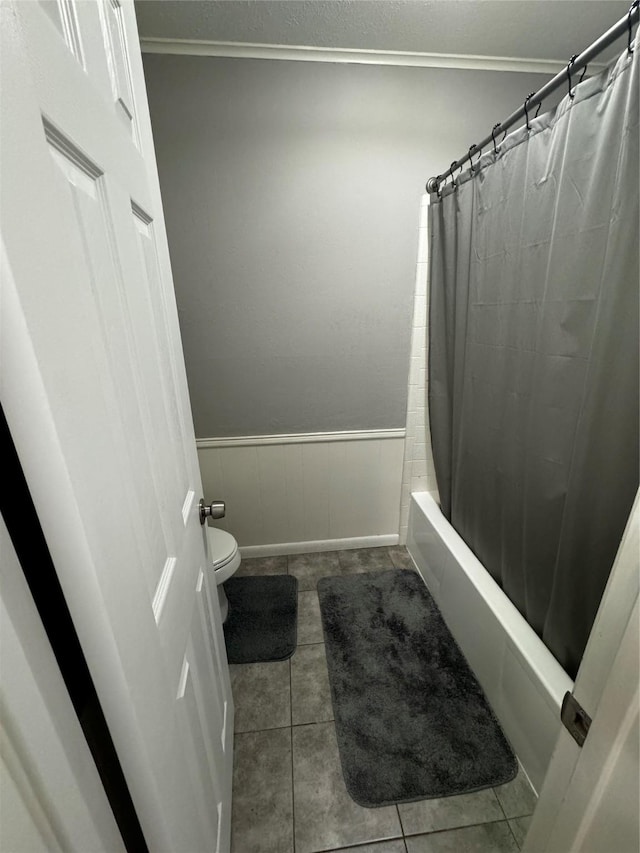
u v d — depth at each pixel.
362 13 1.28
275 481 2.03
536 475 1.15
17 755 0.27
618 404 0.88
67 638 0.37
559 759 0.51
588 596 0.99
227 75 1.43
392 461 2.08
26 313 0.26
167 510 0.61
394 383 1.94
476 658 1.40
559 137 0.98
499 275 1.30
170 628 0.56
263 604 1.79
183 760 0.56
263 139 1.51
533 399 1.15
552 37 1.41
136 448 0.49
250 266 1.66
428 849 0.96
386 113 1.54
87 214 0.39
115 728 0.40
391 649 1.53
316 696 1.35
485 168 1.31
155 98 1.43
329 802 1.05
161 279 0.71
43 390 0.28
